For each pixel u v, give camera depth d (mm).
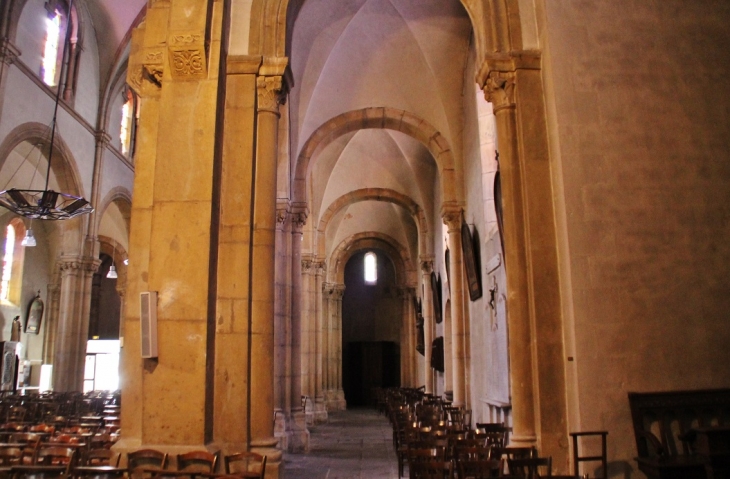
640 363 7383
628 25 8359
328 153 21594
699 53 8383
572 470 7305
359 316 34875
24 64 15977
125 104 24141
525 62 8484
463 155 15375
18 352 22719
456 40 14367
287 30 9141
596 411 7242
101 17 20344
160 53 8258
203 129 7887
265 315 8133
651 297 7559
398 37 14609
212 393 7543
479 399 13469
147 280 7922
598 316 7465
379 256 35375
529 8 8750
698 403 7211
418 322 27469
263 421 7816
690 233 7785
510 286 8109
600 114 8023
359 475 10797
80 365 20156
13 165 20719
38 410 13578
